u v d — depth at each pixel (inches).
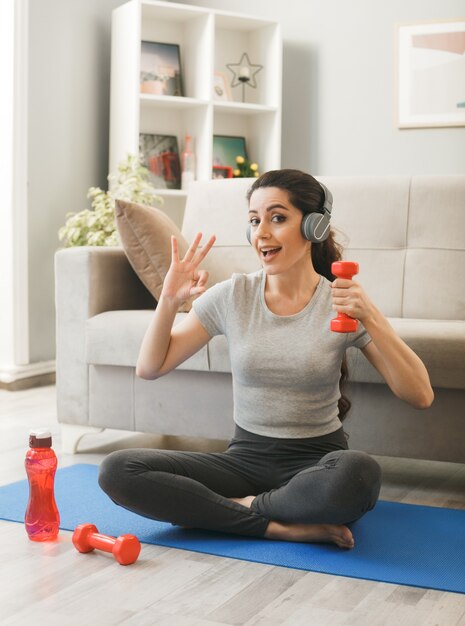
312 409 74.1
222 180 123.4
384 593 62.0
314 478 68.4
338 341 73.3
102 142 181.5
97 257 109.3
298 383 73.3
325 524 71.1
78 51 173.6
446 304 108.7
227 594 61.9
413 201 112.5
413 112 180.1
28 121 161.3
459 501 88.3
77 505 83.9
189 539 73.8
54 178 168.4
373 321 70.2
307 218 71.7
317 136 190.9
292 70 192.9
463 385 87.4
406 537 74.5
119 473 71.7
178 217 190.1
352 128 186.7
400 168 182.5
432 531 76.4
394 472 101.0
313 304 74.4
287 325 74.1
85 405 108.7
